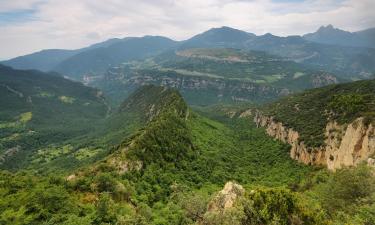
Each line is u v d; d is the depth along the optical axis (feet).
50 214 163.84
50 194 175.22
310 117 474.08
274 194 148.46
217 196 169.68
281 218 139.33
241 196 156.76
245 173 376.27
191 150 391.24
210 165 369.09
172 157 337.72
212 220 140.46
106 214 168.45
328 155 347.77
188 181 303.48
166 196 251.39
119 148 324.19
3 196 192.03
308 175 336.70
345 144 318.86
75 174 248.11
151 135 341.62
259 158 460.55
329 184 192.85
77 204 178.09
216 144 483.10
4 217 158.20
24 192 189.26
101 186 204.64
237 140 584.81
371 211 140.15
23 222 155.02
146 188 253.24
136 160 285.43
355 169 191.83
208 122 654.12
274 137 544.62
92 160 554.87
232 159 431.43
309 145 385.70
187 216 167.53
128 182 241.14
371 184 173.17
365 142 289.12
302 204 146.92
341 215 148.56
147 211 191.42
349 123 341.41
